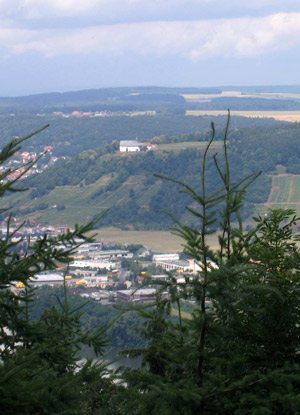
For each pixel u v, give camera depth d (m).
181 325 6.42
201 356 6.08
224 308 6.11
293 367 6.11
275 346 6.94
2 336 6.60
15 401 5.11
